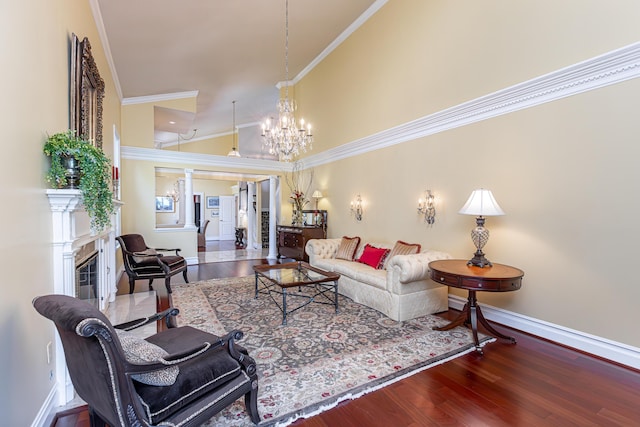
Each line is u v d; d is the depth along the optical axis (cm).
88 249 285
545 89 287
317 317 344
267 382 214
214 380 152
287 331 304
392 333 300
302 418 179
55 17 204
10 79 141
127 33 407
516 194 313
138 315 353
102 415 134
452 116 375
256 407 173
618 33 243
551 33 283
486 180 341
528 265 303
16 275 145
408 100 444
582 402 196
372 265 433
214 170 723
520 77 307
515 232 314
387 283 349
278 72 695
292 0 438
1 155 133
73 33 247
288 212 799
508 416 182
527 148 303
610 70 246
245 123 1025
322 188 675
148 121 655
